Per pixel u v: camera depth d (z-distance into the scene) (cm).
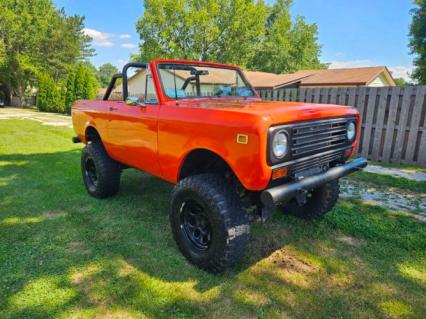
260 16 2408
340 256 297
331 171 279
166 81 325
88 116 434
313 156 262
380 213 393
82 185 498
